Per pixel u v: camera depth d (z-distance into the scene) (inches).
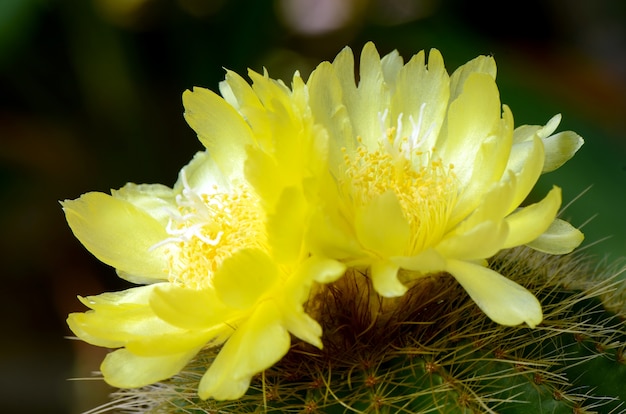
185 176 11.6
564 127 16.8
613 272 12.8
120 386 10.6
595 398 11.1
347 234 10.5
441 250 10.6
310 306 10.9
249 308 10.6
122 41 18.7
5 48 18.2
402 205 11.1
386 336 11.1
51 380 18.9
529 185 10.7
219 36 19.3
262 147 10.8
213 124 11.6
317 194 10.5
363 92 11.6
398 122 11.3
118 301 11.4
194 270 11.3
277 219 10.3
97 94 19.0
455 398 10.7
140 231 11.7
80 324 10.7
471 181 11.1
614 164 16.4
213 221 11.3
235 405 11.1
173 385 11.7
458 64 18.3
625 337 11.7
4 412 18.5
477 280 10.5
